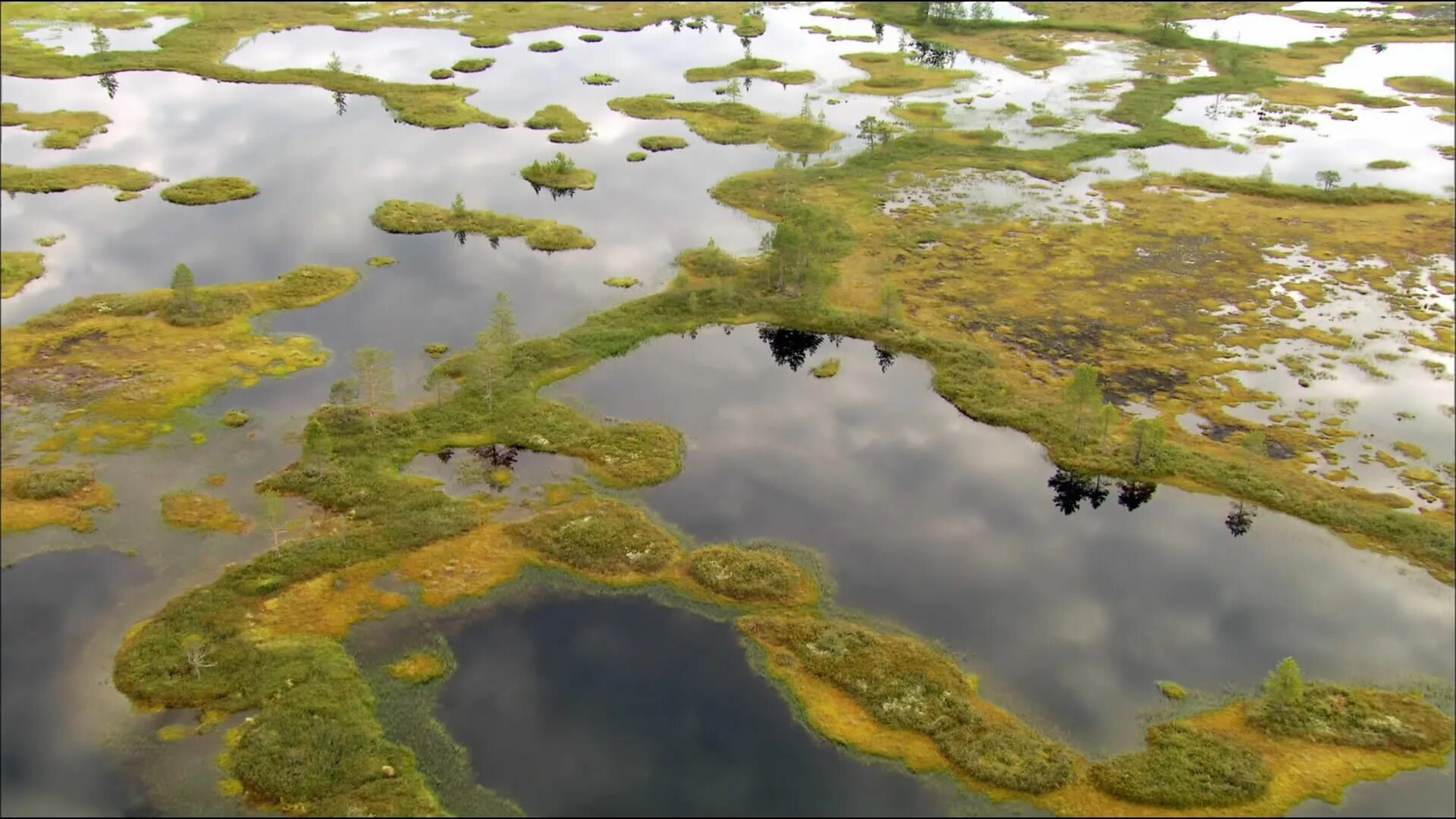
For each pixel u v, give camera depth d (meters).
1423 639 58.19
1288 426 77.88
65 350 83.00
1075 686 54.78
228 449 71.56
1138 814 47.31
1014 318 94.25
